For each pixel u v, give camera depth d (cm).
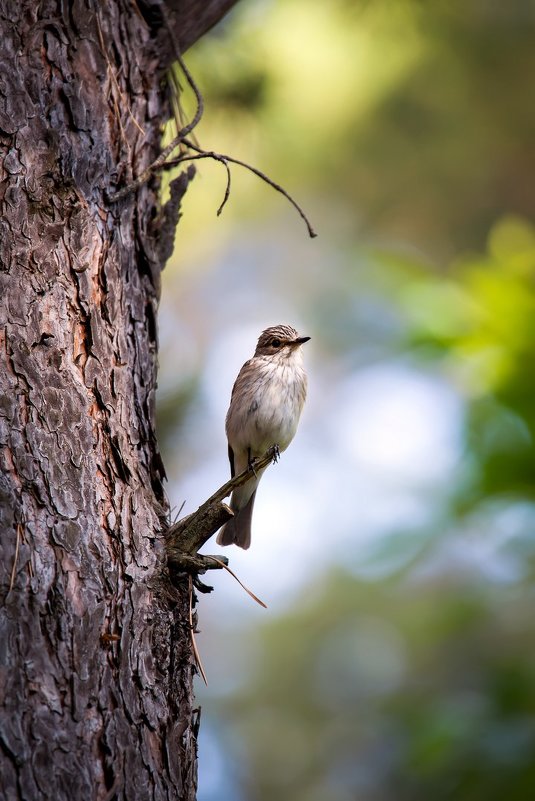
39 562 598
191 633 673
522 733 909
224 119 1173
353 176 1938
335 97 1614
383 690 1962
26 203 676
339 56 1530
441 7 1420
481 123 1834
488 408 968
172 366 1789
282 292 2339
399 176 1938
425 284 1042
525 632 1596
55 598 595
